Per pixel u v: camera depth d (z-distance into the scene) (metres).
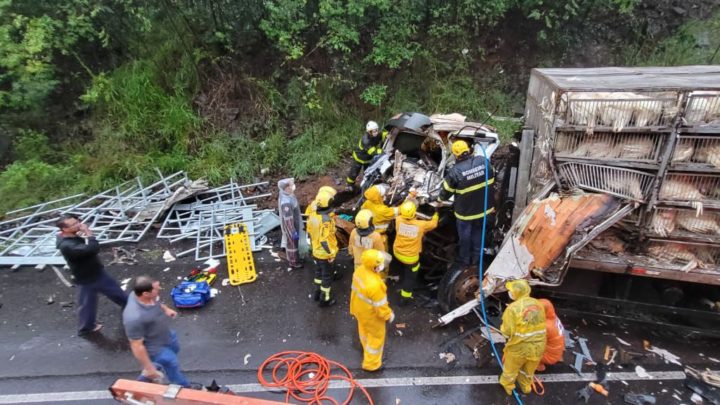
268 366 4.78
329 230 5.28
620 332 5.24
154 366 3.79
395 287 6.02
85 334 5.21
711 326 5.32
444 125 6.53
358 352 4.96
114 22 8.70
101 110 8.93
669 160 4.40
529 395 4.41
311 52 9.03
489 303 5.53
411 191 5.57
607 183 4.66
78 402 4.37
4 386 4.54
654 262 4.80
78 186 8.13
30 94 8.11
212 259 6.54
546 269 4.64
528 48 9.83
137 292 3.51
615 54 9.70
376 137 7.13
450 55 9.73
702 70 5.74
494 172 5.44
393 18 8.84
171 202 7.45
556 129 4.63
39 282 6.14
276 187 8.45
